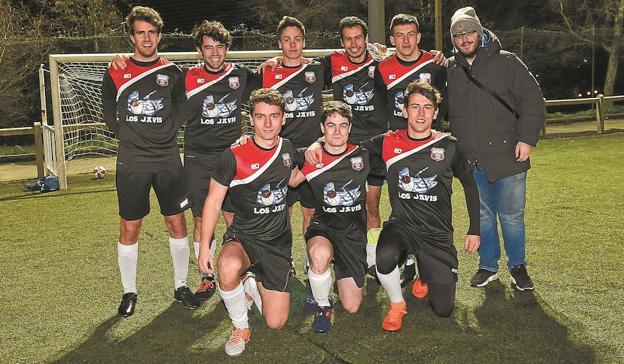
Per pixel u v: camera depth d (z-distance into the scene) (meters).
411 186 3.64
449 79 4.11
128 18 3.73
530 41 18.09
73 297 4.13
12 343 3.43
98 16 14.88
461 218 5.99
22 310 3.91
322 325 3.48
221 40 3.99
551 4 18.62
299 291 4.09
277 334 3.49
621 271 4.36
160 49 15.14
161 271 4.63
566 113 17.53
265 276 3.41
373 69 4.45
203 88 4.10
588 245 4.98
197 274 4.57
